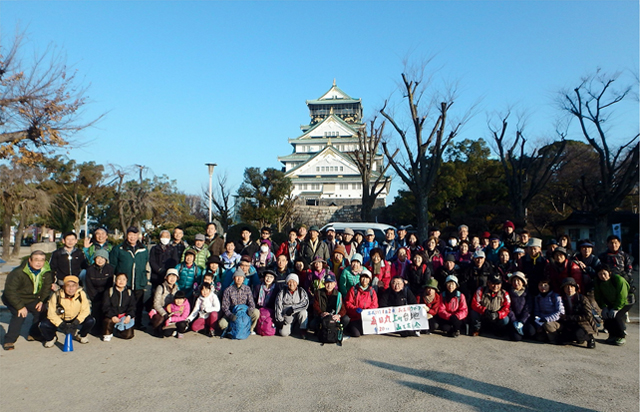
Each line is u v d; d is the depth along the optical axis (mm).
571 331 6844
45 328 6348
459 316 7348
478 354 6387
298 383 5059
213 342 6883
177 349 6449
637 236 19266
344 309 7363
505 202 28953
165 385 4961
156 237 30359
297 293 7328
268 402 4492
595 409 4457
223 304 7203
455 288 7434
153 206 32406
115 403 4438
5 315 8758
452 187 28438
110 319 6852
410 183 17969
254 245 8938
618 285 6883
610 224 24438
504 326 7285
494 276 7273
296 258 8102
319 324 7094
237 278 7203
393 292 7508
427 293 7449
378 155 50094
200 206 49594
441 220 30953
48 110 11922
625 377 5441
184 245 8336
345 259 8414
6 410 4250
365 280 7316
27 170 23344
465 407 4445
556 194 33156
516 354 6410
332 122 64938
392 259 8344
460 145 32219
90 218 46406
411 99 17875
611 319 7043
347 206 38656
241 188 26219
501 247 7852
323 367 5672
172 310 7082
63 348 6367
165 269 7844
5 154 12086
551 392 4910
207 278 7238
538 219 35781
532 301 7254
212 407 4352
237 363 5797
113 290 6898
